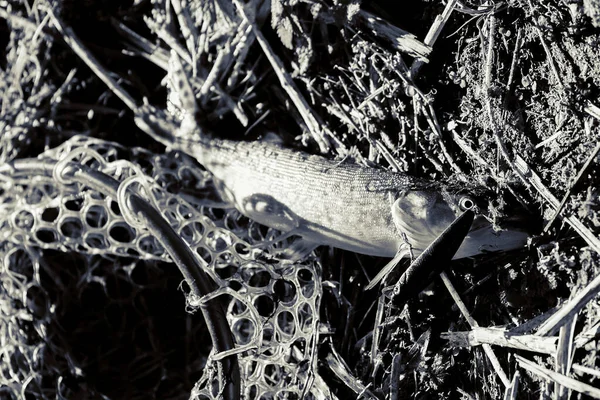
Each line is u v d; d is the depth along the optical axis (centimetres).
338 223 118
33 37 139
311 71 127
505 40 115
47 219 135
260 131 129
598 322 105
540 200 111
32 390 130
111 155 138
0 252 130
